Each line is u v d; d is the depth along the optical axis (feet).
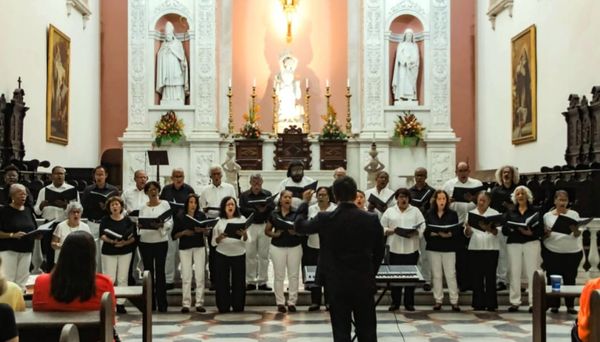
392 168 66.18
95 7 66.95
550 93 52.47
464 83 70.08
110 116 68.80
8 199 36.47
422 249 37.63
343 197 21.39
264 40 70.38
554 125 51.60
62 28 57.52
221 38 68.85
